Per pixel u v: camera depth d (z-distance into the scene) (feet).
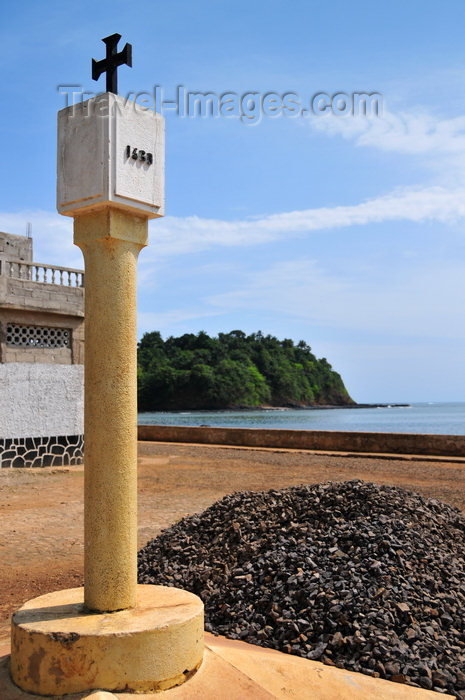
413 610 15.81
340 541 19.07
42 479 50.75
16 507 38.60
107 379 12.84
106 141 12.89
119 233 13.16
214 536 21.72
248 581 17.92
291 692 12.86
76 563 25.54
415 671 13.97
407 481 48.98
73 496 43.14
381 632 15.02
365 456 67.21
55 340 58.34
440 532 20.92
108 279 13.07
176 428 88.53
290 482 49.19
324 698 12.85
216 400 483.51
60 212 13.69
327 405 642.63
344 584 16.66
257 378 532.73
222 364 502.38
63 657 11.46
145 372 491.72
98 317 12.98
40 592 21.67
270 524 20.98
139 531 31.22
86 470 12.91
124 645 11.50
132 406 13.15
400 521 19.99
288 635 15.62
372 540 18.63
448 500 39.73
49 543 29.04
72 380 58.95
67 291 58.08
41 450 56.44
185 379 483.51
